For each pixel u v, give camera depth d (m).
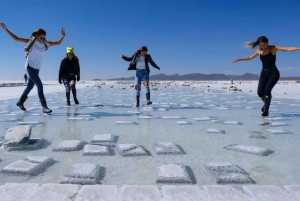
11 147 2.63
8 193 1.54
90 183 1.75
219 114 5.48
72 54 7.00
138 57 6.76
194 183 1.79
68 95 7.02
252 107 6.89
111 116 5.07
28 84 5.51
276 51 4.85
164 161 2.27
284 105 7.39
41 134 3.34
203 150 2.63
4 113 5.42
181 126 4.00
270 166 2.14
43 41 5.16
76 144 2.71
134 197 1.50
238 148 2.67
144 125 4.07
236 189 1.62
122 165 2.15
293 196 1.52
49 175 1.90
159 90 18.17
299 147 2.76
